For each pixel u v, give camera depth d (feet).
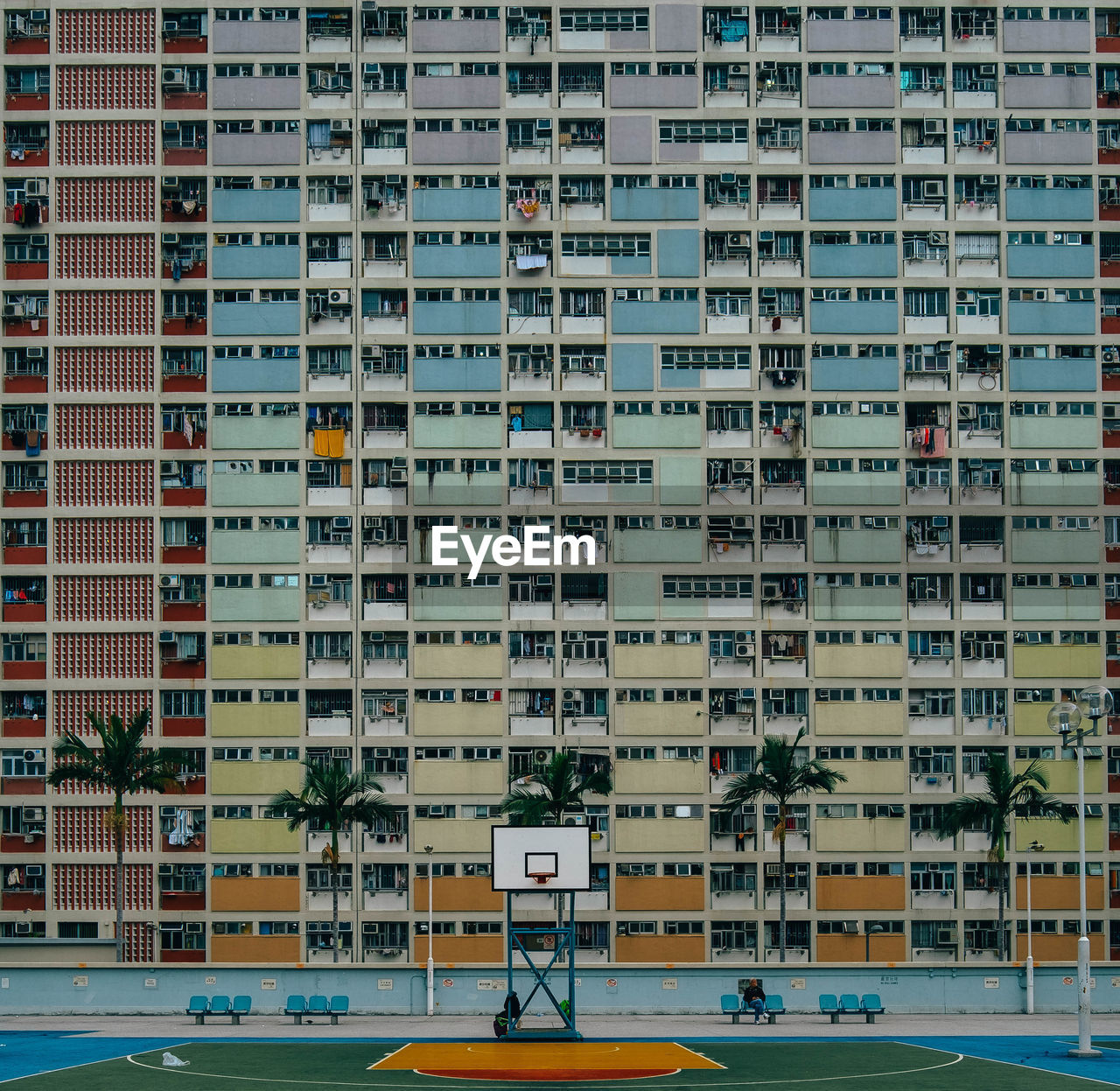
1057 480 279.69
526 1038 176.14
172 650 273.13
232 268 280.10
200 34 284.61
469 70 284.41
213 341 279.08
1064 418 281.33
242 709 271.28
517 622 272.92
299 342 278.67
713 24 285.64
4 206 282.56
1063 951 268.00
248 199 281.13
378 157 282.56
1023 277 283.38
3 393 279.49
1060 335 282.77
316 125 282.77
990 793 252.01
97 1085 138.41
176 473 276.41
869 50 286.46
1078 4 288.10
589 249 281.54
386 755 270.26
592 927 266.77
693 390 278.87
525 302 280.51
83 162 282.97
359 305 279.28
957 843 269.64
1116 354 282.15
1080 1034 162.71
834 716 272.72
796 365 280.92
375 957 264.52
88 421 278.87
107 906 268.00
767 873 268.21
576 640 272.51
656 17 285.43
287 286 279.69
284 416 277.23
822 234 282.97
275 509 275.59
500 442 276.82
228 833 268.41
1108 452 281.13
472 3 285.23
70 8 285.43
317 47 284.41
